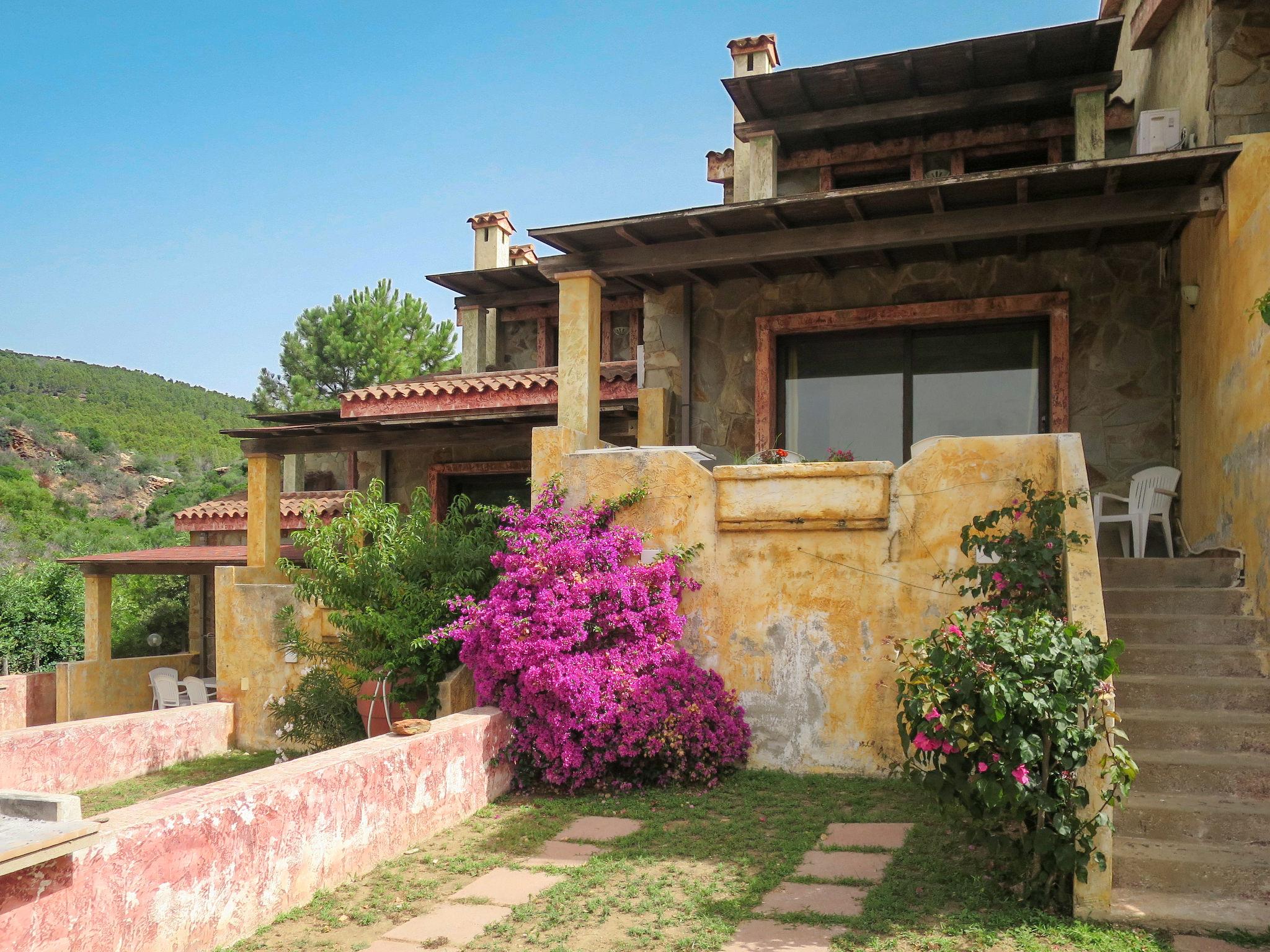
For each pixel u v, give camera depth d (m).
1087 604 5.08
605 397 12.27
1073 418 8.73
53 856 3.43
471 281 13.91
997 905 4.47
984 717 4.38
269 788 4.67
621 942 4.23
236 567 10.30
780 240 8.09
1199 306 7.66
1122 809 4.87
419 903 4.83
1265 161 6.55
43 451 45.31
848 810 6.05
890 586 6.89
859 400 9.68
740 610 7.26
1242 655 5.79
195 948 4.18
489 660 7.04
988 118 10.94
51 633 19.09
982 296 9.07
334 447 12.11
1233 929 4.14
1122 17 10.06
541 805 6.56
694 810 6.21
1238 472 6.54
